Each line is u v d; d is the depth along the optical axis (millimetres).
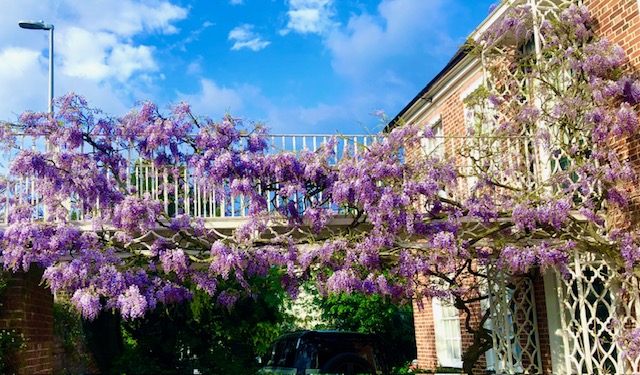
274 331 15000
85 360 14375
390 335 19359
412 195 8891
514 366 11141
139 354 14367
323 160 9195
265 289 14648
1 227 8766
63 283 8352
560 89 9688
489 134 10617
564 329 9453
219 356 14531
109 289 8422
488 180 9281
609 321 9250
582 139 9523
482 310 12906
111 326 14656
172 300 9008
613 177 8586
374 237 8750
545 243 8891
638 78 8836
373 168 8930
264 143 9188
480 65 12867
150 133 9008
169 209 11016
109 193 8836
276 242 8984
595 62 8953
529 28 10422
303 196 9188
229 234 9414
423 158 9242
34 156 8586
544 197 8781
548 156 9586
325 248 8695
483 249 10109
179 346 14500
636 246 8484
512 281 10953
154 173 9227
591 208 8945
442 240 8734
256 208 8914
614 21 9328
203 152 9109
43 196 8727
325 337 12398
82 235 8625
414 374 14172
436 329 15320
